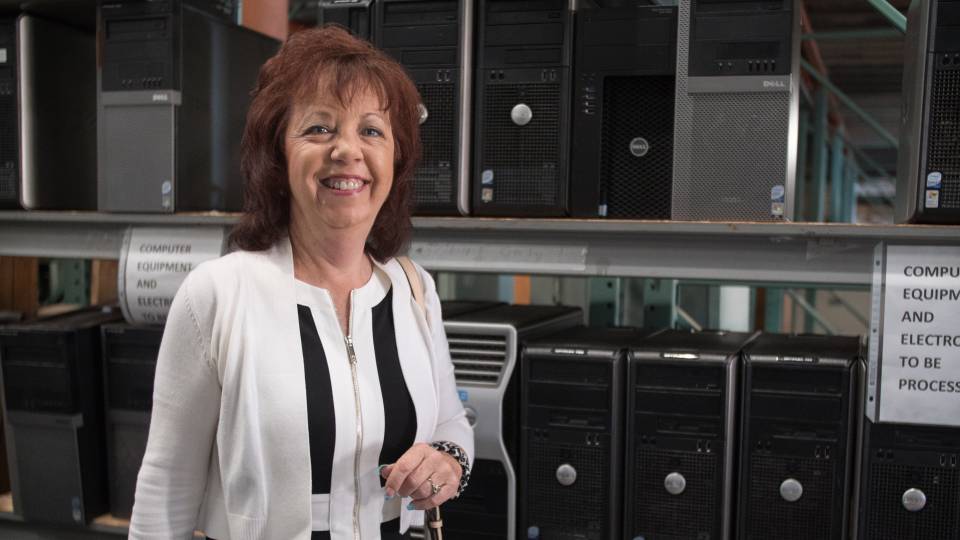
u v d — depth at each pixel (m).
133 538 1.16
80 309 2.29
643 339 1.78
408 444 1.24
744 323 2.99
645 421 1.62
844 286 1.70
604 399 1.63
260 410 1.13
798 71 1.61
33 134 2.09
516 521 1.71
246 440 1.12
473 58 1.74
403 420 1.23
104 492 2.01
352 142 1.13
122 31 1.93
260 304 1.15
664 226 1.58
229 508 1.15
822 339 1.81
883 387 1.50
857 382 1.54
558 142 1.69
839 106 6.90
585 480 1.65
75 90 2.24
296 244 1.23
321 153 1.12
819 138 5.32
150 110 1.92
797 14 1.56
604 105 1.71
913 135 1.49
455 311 2.00
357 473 1.18
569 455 1.66
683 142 1.62
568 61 1.68
